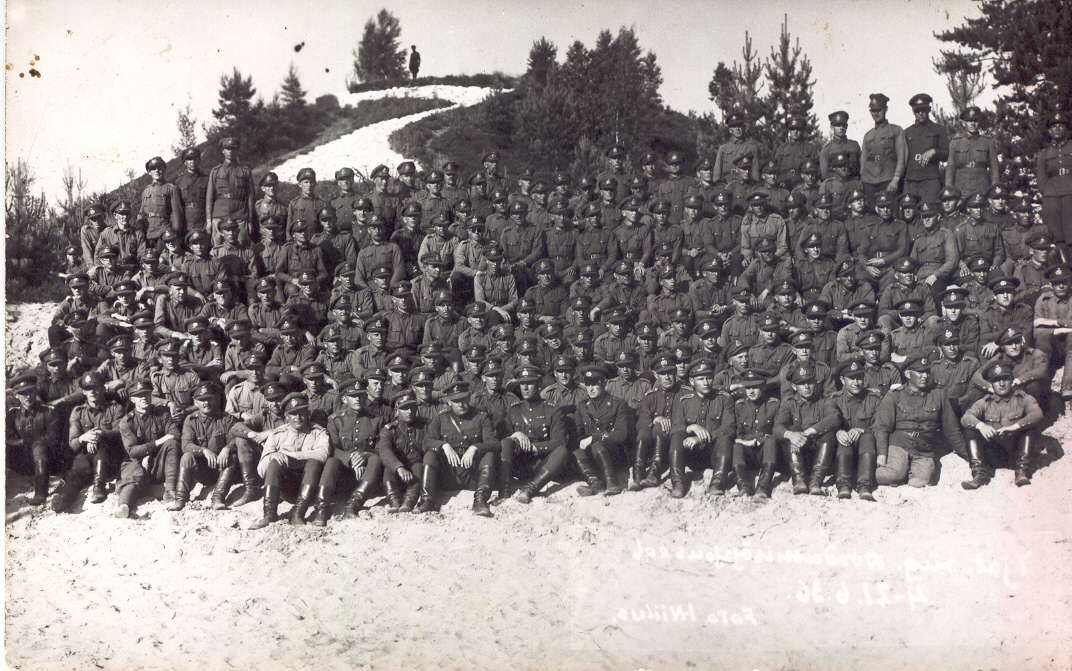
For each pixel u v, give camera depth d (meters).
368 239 10.98
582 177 11.52
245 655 8.15
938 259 10.37
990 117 11.27
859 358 9.33
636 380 9.66
